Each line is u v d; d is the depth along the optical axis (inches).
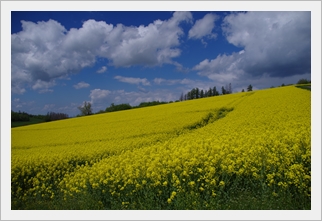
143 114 1037.2
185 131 604.1
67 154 504.4
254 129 472.7
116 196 309.0
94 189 327.9
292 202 245.6
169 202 262.1
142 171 317.1
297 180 249.9
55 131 893.8
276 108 701.3
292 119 542.6
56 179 425.1
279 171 271.4
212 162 300.2
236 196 264.7
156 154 365.1
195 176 295.4
